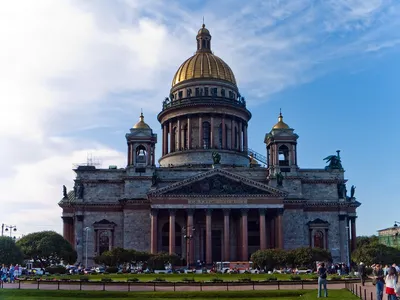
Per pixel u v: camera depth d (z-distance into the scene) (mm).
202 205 126750
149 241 132125
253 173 140625
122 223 135750
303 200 134750
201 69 162000
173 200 126875
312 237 135375
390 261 113250
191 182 127875
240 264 118438
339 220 137500
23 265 118000
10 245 106250
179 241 134875
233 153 153875
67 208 139750
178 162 152250
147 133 139000
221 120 156000
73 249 122750
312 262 105312
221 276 93125
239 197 127062
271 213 130500
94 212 136000
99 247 134250
